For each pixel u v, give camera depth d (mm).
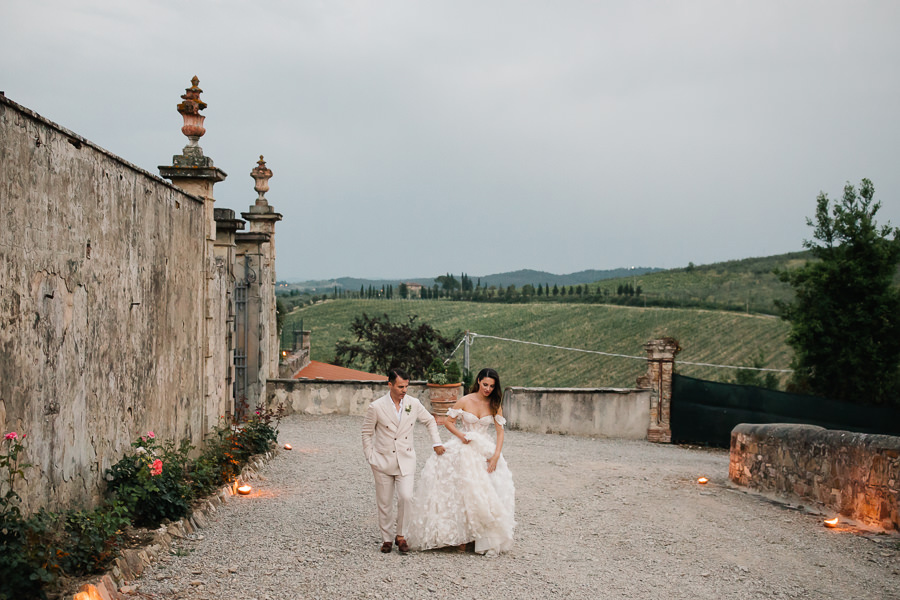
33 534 4312
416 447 12867
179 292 8141
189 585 4859
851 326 22062
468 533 6156
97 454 5883
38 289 4914
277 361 18078
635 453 14531
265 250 16062
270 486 8680
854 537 7570
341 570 5465
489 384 6469
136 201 6773
